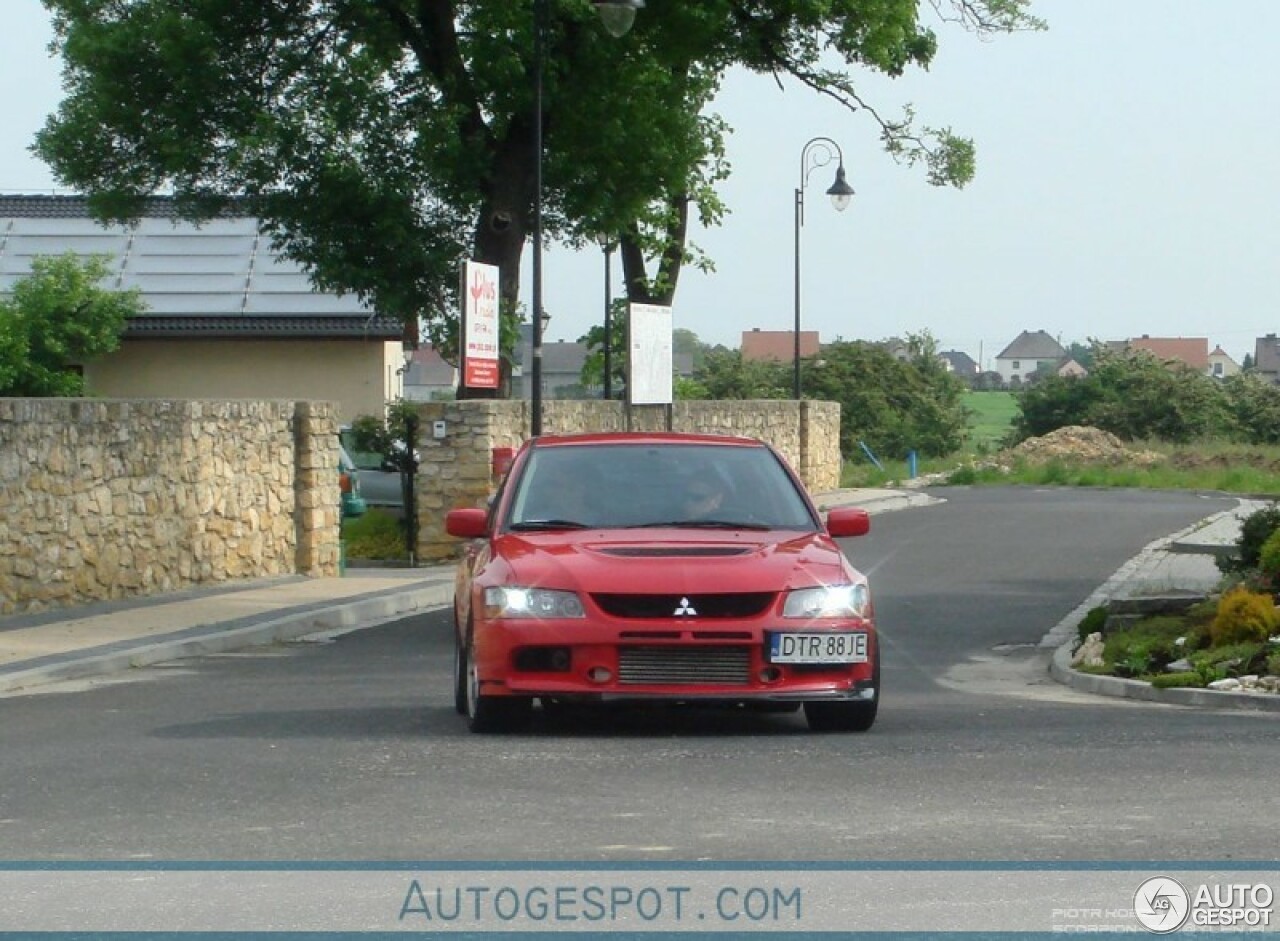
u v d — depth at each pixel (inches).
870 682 537.0
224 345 2293.3
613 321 2132.1
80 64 1615.4
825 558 546.3
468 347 1364.4
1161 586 985.5
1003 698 678.5
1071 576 1203.9
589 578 525.7
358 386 2299.5
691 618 520.4
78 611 957.2
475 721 547.2
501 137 1638.8
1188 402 4094.5
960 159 1977.1
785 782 451.2
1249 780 447.2
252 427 1165.1
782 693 522.6
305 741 536.1
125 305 2170.3
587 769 474.3
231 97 1616.6
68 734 566.6
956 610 1016.2
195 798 438.6
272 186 1630.2
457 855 370.3
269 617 929.5
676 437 614.9
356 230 1641.2
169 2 1608.0
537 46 1366.9
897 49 1855.3
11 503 933.8
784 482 599.2
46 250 2397.9
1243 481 2596.0
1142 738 527.8
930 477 2898.6
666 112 1664.6
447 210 1659.7
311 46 1648.6
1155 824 391.9
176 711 626.8
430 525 1397.6
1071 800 421.7
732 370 4375.0
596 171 1663.4
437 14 1604.3
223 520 1131.9
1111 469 2984.7
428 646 871.1
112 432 1017.5
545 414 1519.4
